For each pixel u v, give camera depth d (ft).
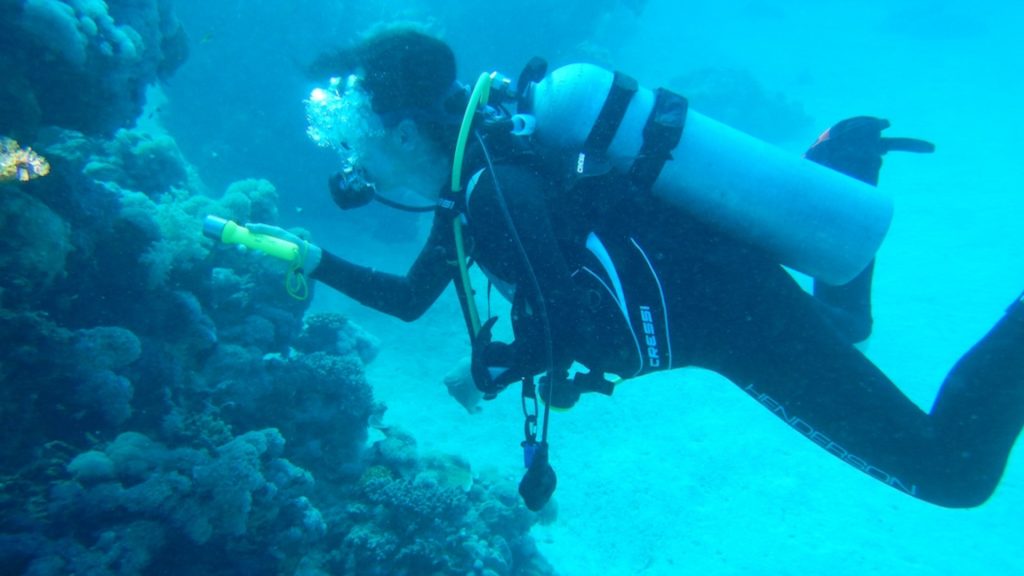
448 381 24.20
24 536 10.26
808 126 69.67
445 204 6.73
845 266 7.62
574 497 23.65
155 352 14.62
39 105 12.60
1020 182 45.14
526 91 7.83
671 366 7.33
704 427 26.50
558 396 6.70
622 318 6.79
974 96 67.46
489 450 26.30
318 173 45.21
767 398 7.58
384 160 7.00
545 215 6.12
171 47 20.29
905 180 48.42
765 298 7.13
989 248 37.17
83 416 12.44
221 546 12.70
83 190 14.20
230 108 44.09
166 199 20.77
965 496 7.25
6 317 10.76
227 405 16.12
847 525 21.20
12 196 11.00
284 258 7.39
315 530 14.32
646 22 115.14
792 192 7.41
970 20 95.55
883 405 7.11
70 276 13.29
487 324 7.22
